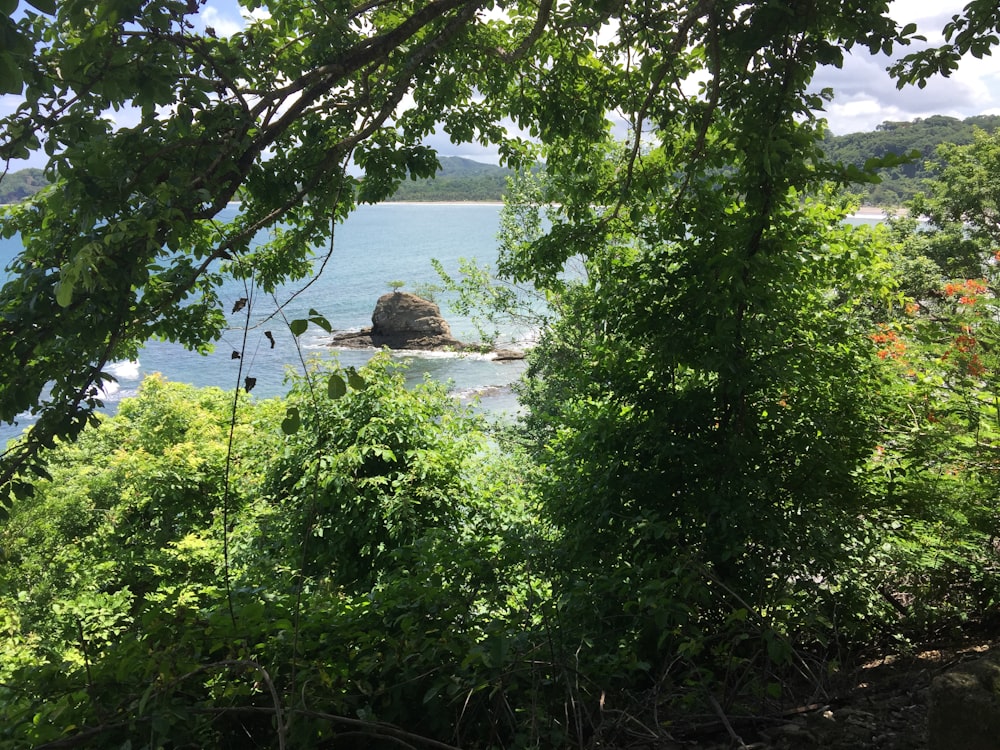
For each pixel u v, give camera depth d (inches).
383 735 92.0
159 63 116.6
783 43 145.6
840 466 148.3
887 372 172.4
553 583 131.8
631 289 168.6
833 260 168.6
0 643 240.4
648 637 122.8
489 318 771.4
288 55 183.6
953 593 152.6
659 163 234.7
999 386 161.5
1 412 113.1
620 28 184.5
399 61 200.4
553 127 235.9
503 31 232.7
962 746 81.6
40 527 441.7
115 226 107.4
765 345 152.7
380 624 114.2
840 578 136.0
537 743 96.4
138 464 495.5
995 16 144.7
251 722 97.5
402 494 336.2
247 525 388.8
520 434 625.3
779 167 139.4
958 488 155.9
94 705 85.3
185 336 207.9
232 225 207.9
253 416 505.0
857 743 102.3
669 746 104.1
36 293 111.4
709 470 152.4
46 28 125.8
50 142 115.8
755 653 117.3
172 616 100.9
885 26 139.9
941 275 584.7
